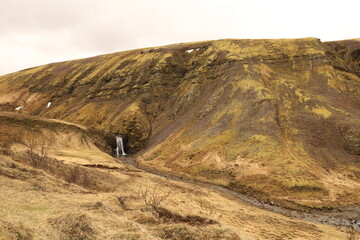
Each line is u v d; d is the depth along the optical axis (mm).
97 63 178125
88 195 25625
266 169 59969
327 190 51031
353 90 90688
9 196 18750
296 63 107500
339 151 64375
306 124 73688
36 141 76250
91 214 17922
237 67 108312
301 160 61500
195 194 47406
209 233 18453
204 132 84375
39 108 153000
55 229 14172
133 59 153500
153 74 133750
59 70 189375
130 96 128250
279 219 38281
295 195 50438
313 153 64125
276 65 109312
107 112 123562
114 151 100438
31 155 37656
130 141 102562
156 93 126812
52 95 160500
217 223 22516
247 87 93625
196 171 67938
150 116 116812
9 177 24875
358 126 67875
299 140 68750
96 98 137125
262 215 39219
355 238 32375
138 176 54719
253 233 28672
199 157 73000
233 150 70812
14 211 15188
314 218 41844
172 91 129125
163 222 20828
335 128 70125
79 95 147375
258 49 118688
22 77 195375
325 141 67438
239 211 39844
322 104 80312
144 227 18219
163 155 82812
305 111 78750
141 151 97000
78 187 30078
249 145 70250
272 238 28297
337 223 39750
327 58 103250
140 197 30609
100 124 116562
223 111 89750
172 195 42156
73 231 14461
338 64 103938
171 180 59875
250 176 59188
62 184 28562
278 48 117188
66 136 86875
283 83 92500
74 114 128500
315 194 50188
